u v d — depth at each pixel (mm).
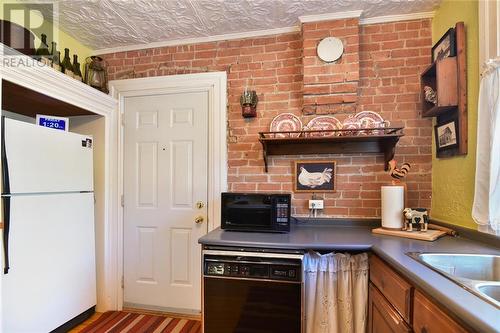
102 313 2229
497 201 1211
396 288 1113
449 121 1627
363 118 1961
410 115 1913
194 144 2229
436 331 826
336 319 1468
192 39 2215
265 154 2020
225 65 2182
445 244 1362
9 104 1880
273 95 2104
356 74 1886
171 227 2252
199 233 2207
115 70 2367
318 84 1945
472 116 1450
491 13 1254
